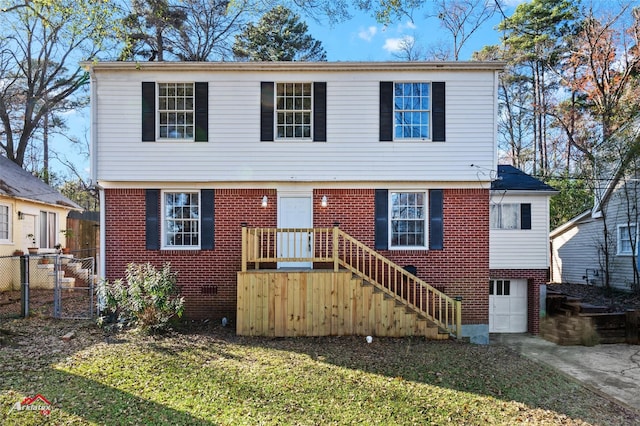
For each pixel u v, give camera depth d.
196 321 10.70
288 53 26.02
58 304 11.16
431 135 10.88
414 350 8.73
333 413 5.52
